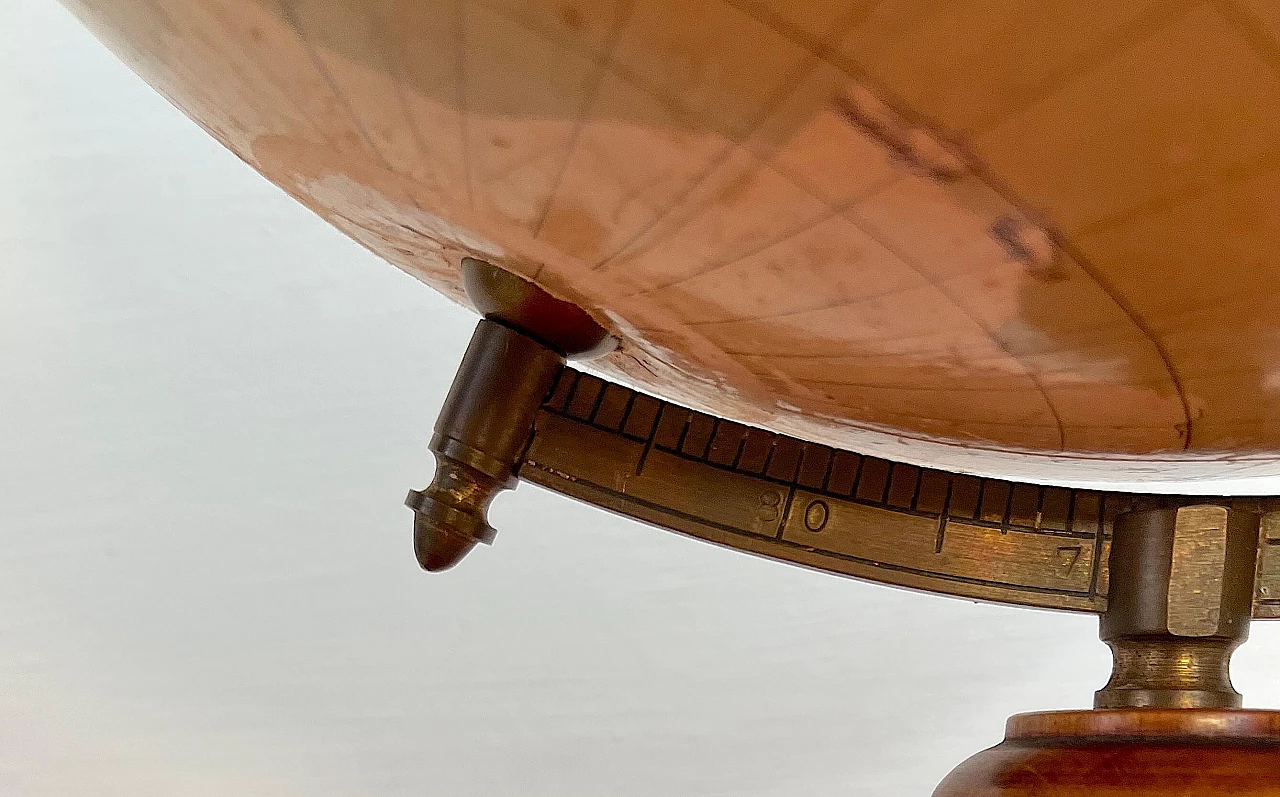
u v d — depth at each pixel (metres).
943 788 0.11
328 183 0.09
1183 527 0.11
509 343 0.09
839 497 0.11
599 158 0.07
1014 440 0.09
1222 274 0.06
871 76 0.06
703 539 0.11
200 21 0.07
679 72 0.06
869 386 0.09
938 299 0.07
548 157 0.07
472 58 0.06
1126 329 0.07
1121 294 0.07
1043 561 0.11
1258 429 0.08
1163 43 0.05
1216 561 0.11
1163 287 0.07
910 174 0.06
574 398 0.11
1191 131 0.05
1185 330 0.07
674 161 0.06
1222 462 0.10
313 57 0.07
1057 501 0.11
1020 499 0.11
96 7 0.08
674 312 0.08
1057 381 0.08
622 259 0.08
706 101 0.06
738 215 0.07
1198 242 0.06
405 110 0.07
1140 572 0.11
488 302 0.09
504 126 0.07
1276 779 0.09
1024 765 0.10
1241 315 0.07
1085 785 0.09
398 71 0.07
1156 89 0.05
